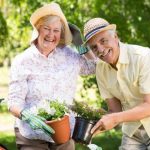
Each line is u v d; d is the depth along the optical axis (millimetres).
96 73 5367
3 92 19547
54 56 5340
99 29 4938
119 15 9609
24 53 5277
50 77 5266
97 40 4988
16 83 5184
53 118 4906
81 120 4996
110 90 5305
